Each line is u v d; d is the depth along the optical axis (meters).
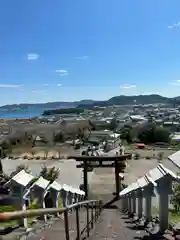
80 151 80.62
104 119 174.00
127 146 96.75
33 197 10.09
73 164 64.00
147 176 8.79
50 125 96.19
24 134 88.75
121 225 10.44
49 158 73.31
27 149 81.50
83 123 104.06
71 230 9.09
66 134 95.38
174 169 25.44
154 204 15.09
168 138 107.31
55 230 8.72
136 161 69.75
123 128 128.62
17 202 8.28
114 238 8.03
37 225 9.30
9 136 87.69
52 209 4.10
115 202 23.94
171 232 7.27
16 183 8.21
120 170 27.05
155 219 9.35
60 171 55.72
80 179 48.09
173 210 15.94
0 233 6.53
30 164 65.25
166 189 7.36
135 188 11.36
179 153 5.56
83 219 12.03
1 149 75.69
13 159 72.75
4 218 2.43
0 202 8.59
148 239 7.19
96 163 30.95
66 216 5.25
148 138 108.88
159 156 73.25
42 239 7.50
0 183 26.05
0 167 50.12
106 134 102.50
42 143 88.44
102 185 30.97
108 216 14.77
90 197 25.83
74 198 17.06
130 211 15.58
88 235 8.42
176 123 142.00
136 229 9.00
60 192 13.55
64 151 81.25
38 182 10.20
